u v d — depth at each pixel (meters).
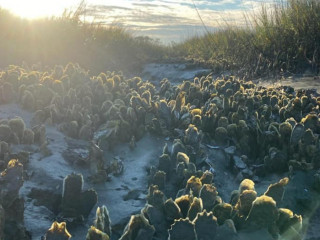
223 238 2.70
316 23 9.31
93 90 5.35
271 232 2.88
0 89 4.90
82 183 3.16
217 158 4.25
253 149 4.38
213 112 4.75
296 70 8.70
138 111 4.57
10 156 3.56
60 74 5.91
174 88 6.05
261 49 9.78
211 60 11.09
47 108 4.60
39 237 2.86
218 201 3.11
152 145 4.33
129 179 3.74
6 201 2.84
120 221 3.16
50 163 3.68
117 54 12.31
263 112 4.96
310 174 3.94
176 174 3.65
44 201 3.26
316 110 5.23
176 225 2.58
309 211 3.61
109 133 4.21
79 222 3.12
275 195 3.16
